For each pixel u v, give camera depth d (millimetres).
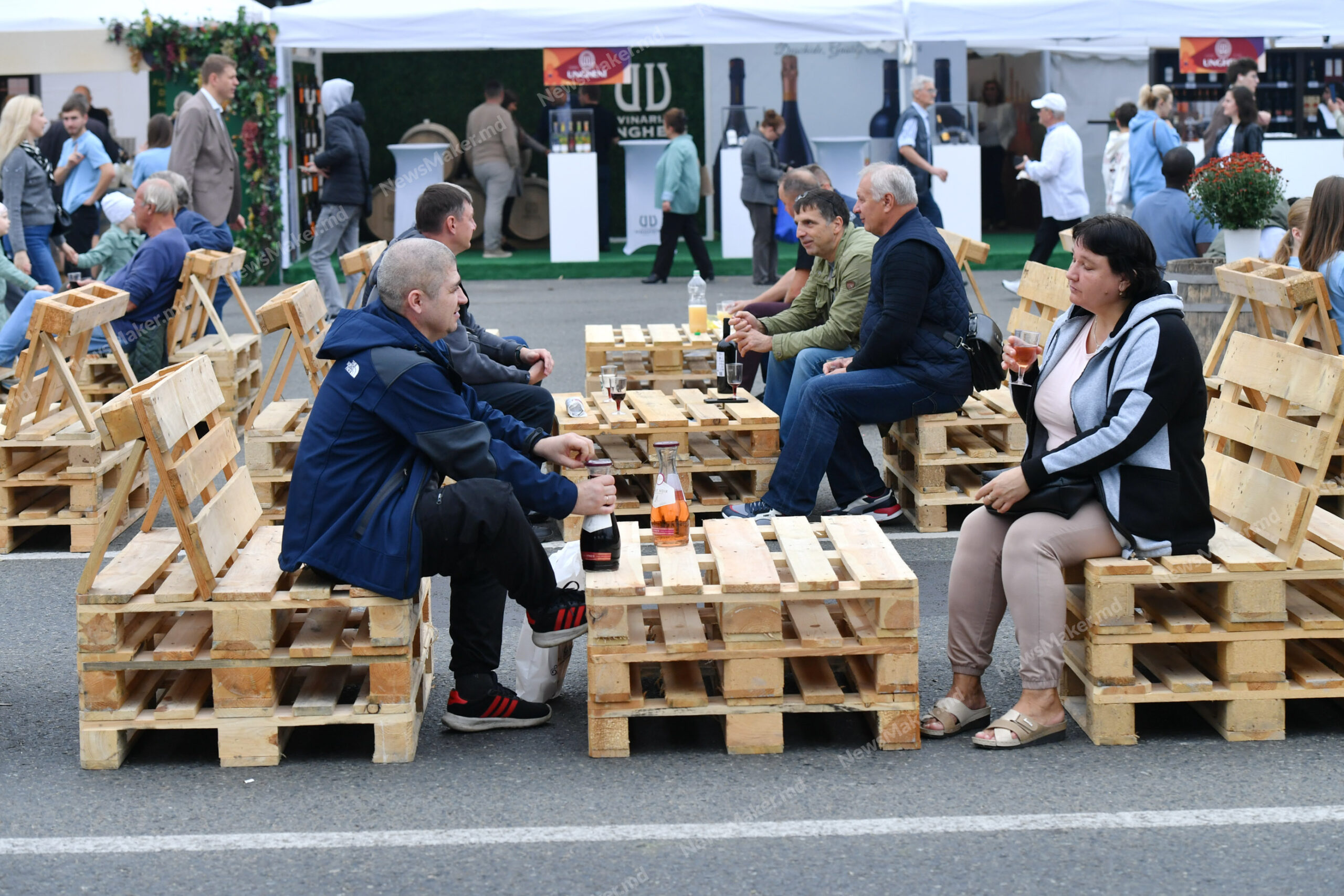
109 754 3973
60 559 6254
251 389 8703
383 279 4094
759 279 15383
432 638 4621
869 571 3990
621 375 7586
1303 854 3377
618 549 4156
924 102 14180
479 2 14305
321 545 3926
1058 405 4293
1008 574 4055
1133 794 3723
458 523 3943
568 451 4363
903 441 6719
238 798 3787
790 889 3252
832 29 14195
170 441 3848
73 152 12977
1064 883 3260
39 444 6238
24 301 8047
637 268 16219
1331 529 4266
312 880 3328
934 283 6203
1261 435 4328
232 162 12133
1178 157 10047
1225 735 4078
